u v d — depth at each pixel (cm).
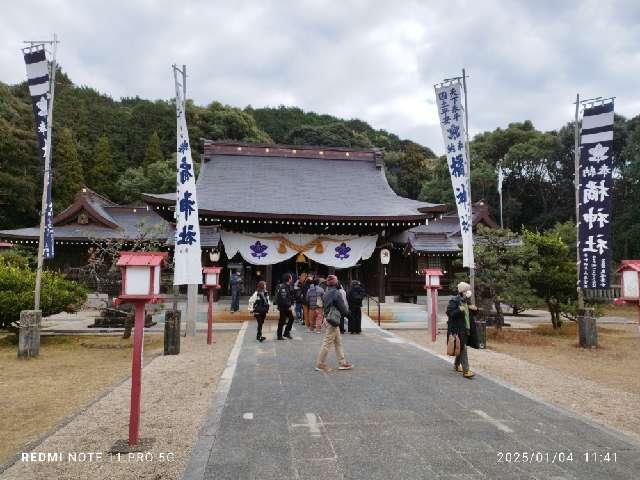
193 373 1004
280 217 2300
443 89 1495
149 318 1923
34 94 1398
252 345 1325
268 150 3288
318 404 732
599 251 1443
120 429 639
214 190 2733
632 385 991
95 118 6806
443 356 1181
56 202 5069
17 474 494
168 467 509
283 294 1422
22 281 1504
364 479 470
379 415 678
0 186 4609
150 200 2086
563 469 502
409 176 7356
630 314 2839
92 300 2608
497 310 1831
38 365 1206
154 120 6988
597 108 1452
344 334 1588
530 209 5441
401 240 3038
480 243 1819
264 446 555
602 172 1441
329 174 3181
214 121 7231
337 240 2475
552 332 1941
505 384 884
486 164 5319
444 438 589
